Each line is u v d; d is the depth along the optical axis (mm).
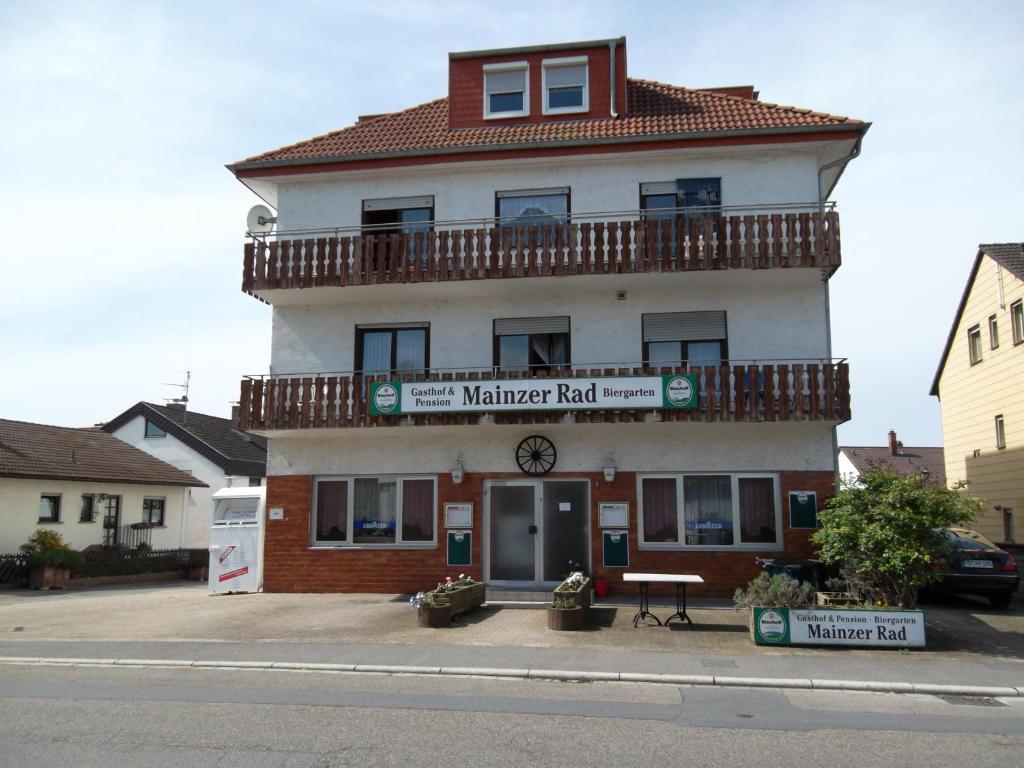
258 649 10781
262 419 16656
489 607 14531
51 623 13500
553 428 16531
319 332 17953
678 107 18500
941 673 9398
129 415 35938
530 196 17531
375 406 16047
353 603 15367
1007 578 14273
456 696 8422
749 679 9062
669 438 16375
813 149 16672
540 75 18875
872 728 7348
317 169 17688
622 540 16203
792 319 16594
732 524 16125
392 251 16688
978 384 24266
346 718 7508
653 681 9148
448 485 16906
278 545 17281
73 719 7457
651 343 16969
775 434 16125
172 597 17516
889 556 11062
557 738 6914
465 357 17406
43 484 26281
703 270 15797
